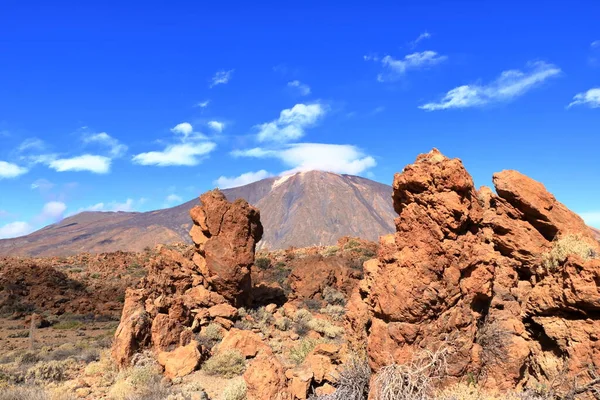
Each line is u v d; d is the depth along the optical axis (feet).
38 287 142.20
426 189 35.09
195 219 91.66
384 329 34.60
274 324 80.94
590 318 31.76
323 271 114.52
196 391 48.32
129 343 57.52
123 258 203.72
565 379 31.48
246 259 87.25
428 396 31.24
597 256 36.06
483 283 35.37
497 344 34.50
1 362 69.41
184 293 81.05
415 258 34.27
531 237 41.32
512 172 43.01
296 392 42.01
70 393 49.08
